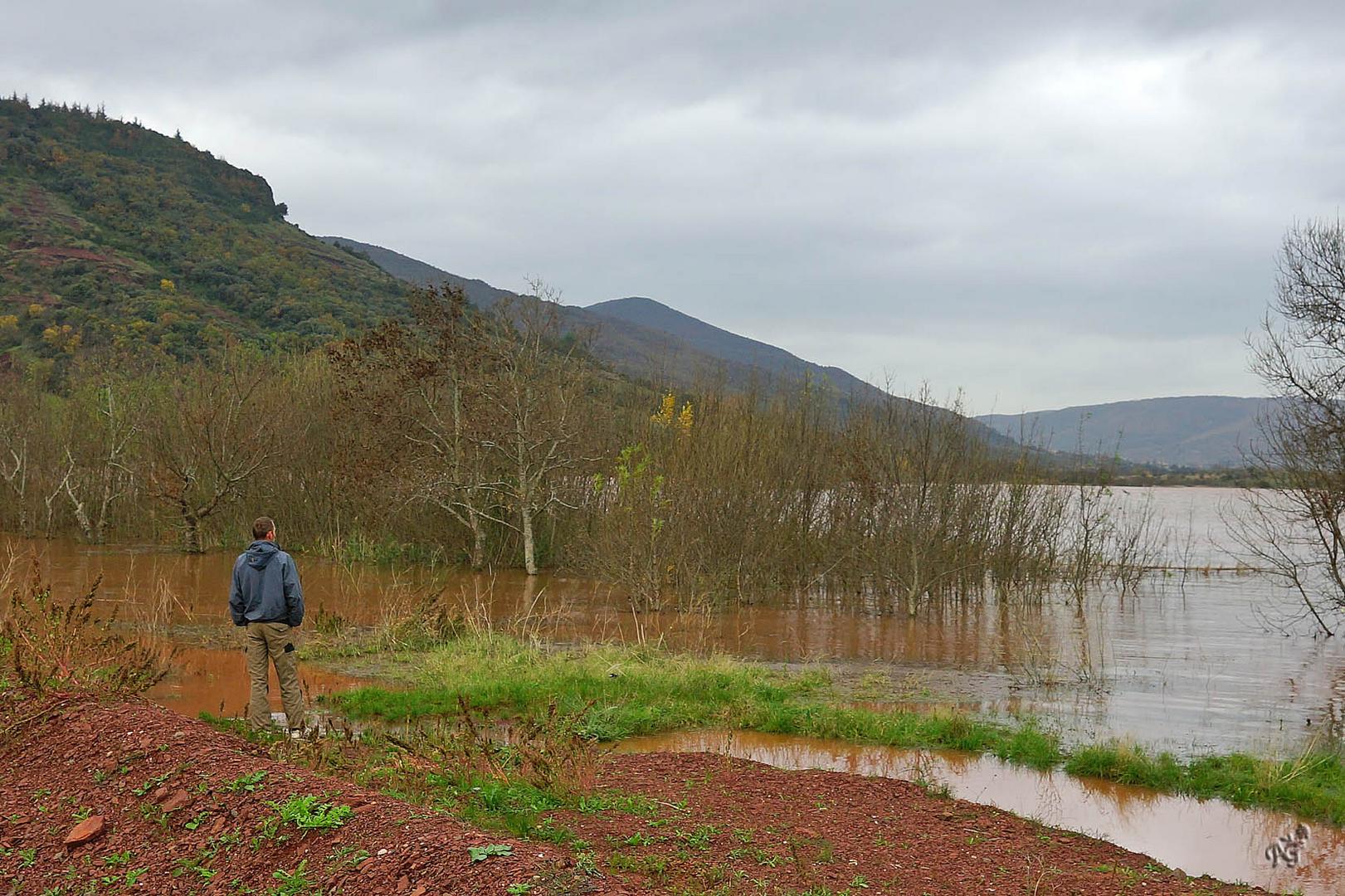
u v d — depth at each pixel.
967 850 7.94
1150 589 29.67
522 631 19.08
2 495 38.78
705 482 24.92
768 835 7.88
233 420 33.31
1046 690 15.16
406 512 31.20
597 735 11.84
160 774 7.20
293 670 10.34
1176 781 10.52
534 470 30.66
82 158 109.31
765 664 17.19
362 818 6.20
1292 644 19.73
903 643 19.52
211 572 27.17
